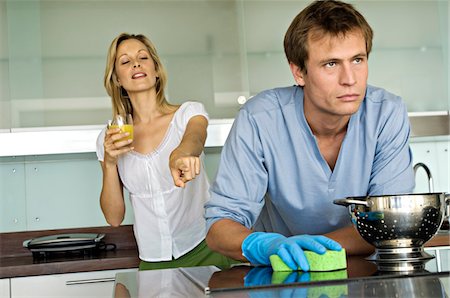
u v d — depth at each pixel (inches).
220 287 39.2
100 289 105.0
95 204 128.5
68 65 125.4
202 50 129.3
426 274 39.9
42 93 124.3
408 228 47.9
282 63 130.3
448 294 34.0
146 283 45.3
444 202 48.9
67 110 124.8
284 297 35.2
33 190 127.3
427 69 134.3
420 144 138.1
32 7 125.0
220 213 61.3
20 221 126.6
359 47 54.1
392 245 49.0
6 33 124.0
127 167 94.8
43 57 124.8
